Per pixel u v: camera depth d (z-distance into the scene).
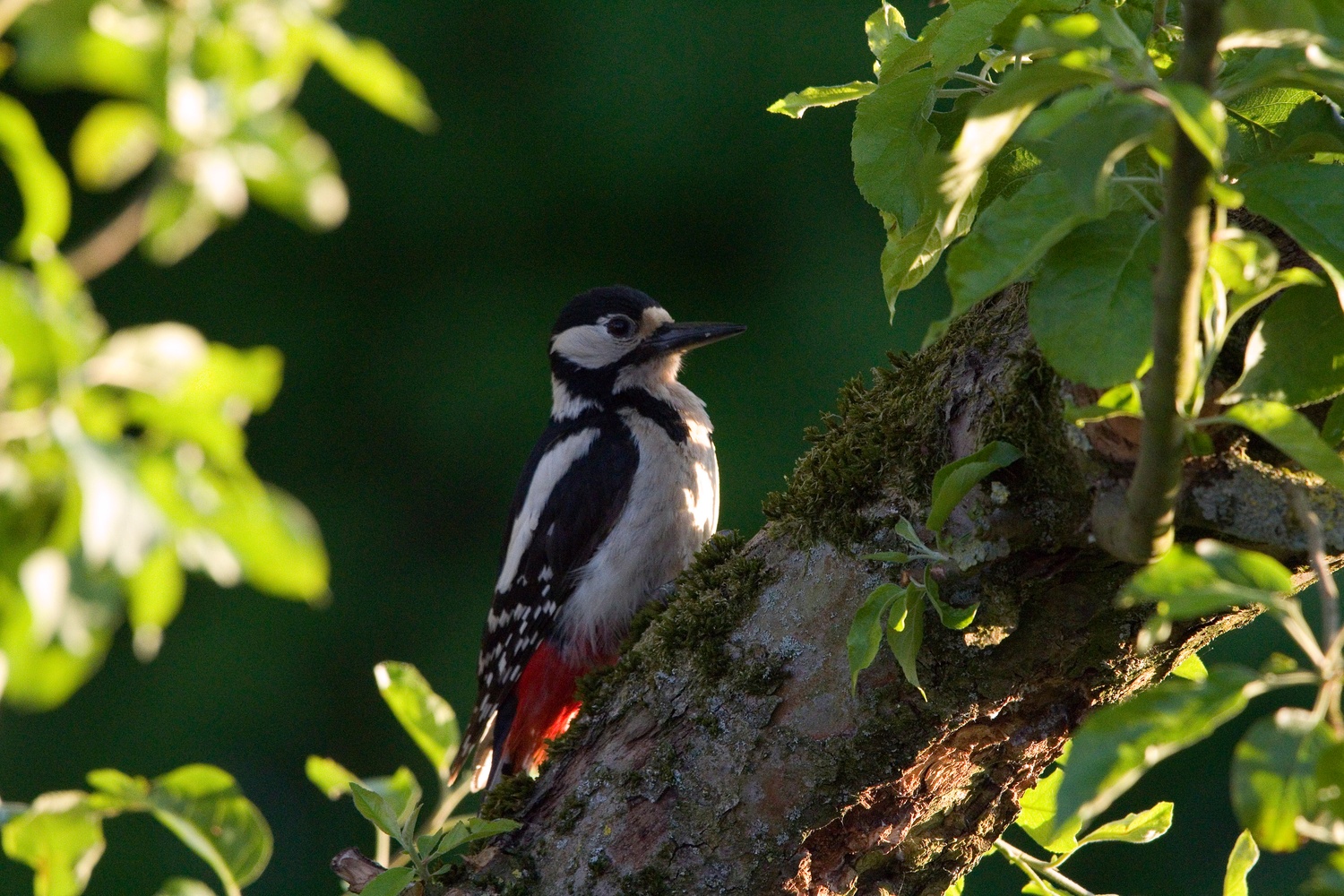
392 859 6.09
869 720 5.24
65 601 2.40
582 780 5.70
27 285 2.43
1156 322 3.21
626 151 16.97
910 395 5.36
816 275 16.53
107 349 2.50
